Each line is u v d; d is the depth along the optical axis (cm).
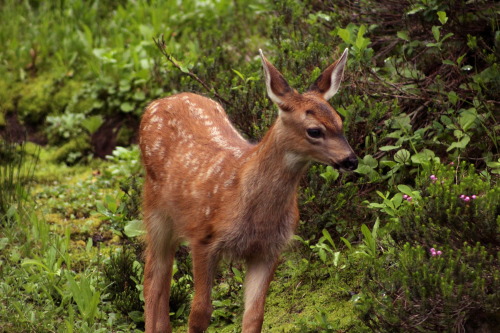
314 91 814
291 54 1173
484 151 1035
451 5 1102
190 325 851
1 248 1086
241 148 877
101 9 1905
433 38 1141
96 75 1584
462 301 755
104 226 1207
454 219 784
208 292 852
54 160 1491
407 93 1084
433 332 779
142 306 995
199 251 857
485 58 1059
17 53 1708
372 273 845
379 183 1053
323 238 970
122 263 1024
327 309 936
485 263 757
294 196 830
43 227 1109
